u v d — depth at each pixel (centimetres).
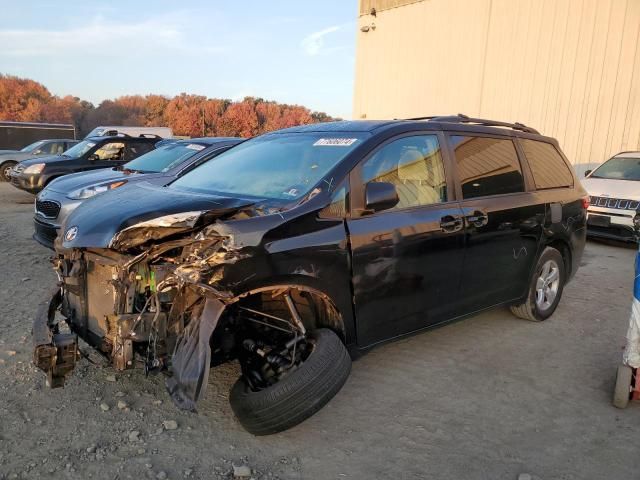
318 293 313
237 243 279
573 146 1320
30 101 8856
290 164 373
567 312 550
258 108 8625
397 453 299
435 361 422
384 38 1794
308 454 296
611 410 351
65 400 342
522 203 458
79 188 690
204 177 411
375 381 386
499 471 284
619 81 1222
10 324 465
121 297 294
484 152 443
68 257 343
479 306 433
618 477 281
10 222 1036
